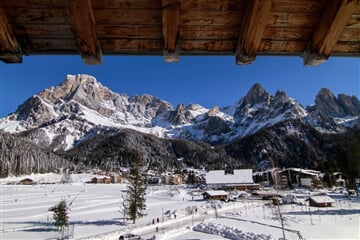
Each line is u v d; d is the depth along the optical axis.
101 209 44.91
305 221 30.56
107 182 122.88
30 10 3.02
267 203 49.62
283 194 60.69
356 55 3.46
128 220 34.72
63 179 120.25
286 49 3.43
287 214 35.81
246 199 59.91
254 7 2.96
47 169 144.00
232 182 86.06
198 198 64.19
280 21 3.24
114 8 3.09
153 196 69.88
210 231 27.86
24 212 41.34
